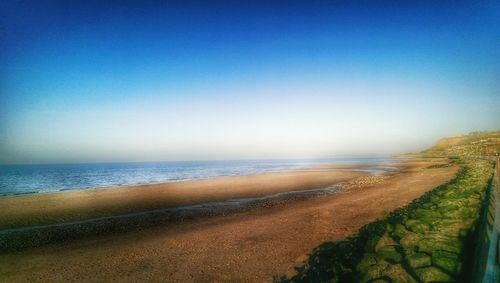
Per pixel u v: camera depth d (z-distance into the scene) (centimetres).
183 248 1015
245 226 1293
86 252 1027
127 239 1184
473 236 724
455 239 711
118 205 1970
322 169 6138
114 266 875
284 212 1598
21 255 1016
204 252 957
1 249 1085
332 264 677
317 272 658
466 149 12244
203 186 3002
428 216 976
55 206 1952
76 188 3297
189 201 2098
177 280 752
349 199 1906
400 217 991
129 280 769
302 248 928
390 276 545
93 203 2053
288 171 5659
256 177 4156
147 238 1186
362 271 595
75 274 827
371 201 1745
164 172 7081
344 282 588
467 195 1302
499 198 886
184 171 7394
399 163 8444
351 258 692
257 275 746
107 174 6562
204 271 799
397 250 687
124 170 8788
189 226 1377
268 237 1084
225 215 1609
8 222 1520
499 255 404
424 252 645
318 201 1925
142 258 934
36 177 5759
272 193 2414
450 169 4169
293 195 2272
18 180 4934
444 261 572
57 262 934
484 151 9869
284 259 841
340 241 920
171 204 1991
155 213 1711
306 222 1289
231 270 792
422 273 539
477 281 400
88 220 1554
